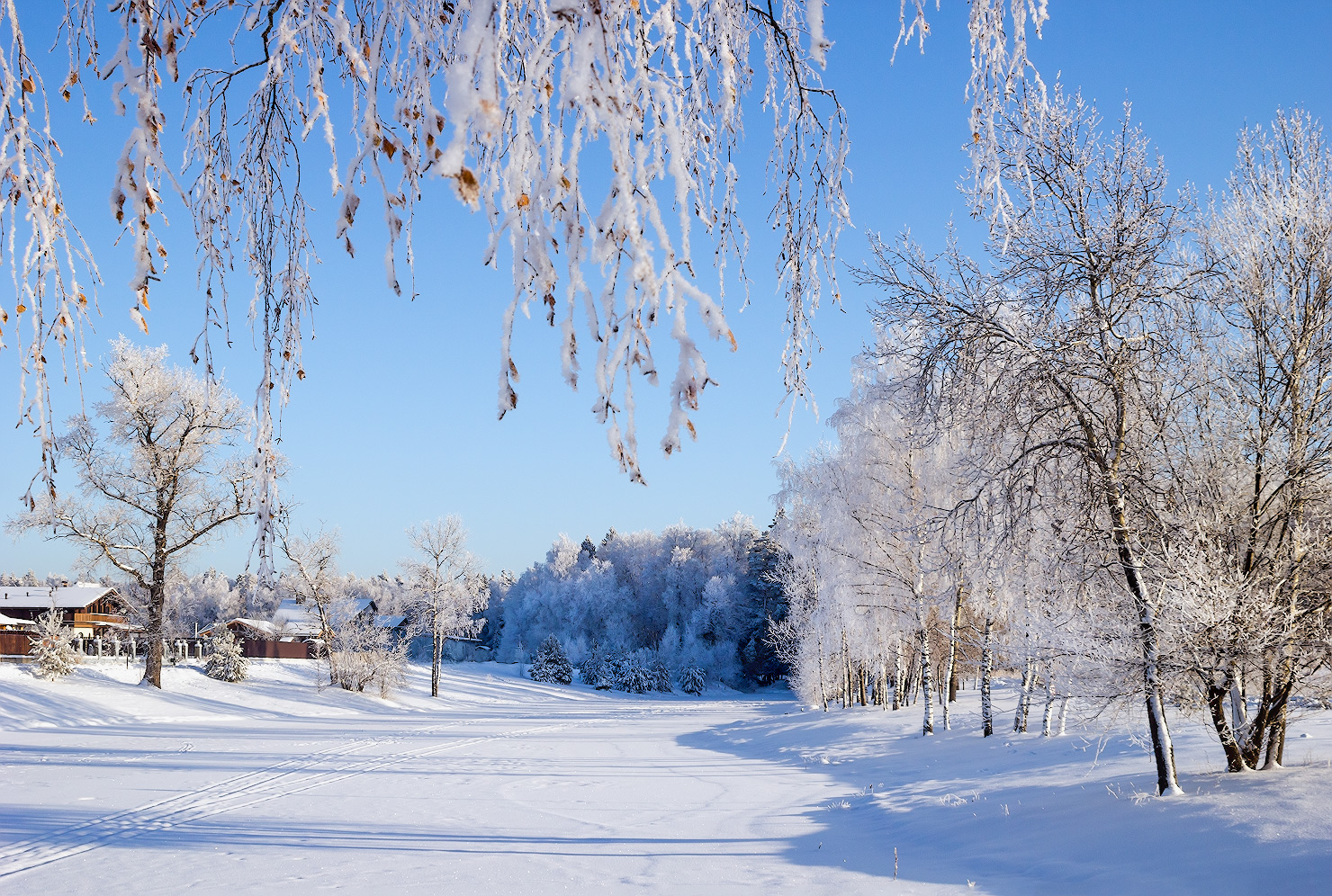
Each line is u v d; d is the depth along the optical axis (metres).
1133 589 9.93
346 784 15.76
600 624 92.38
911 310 11.05
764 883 8.30
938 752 17.44
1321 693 10.20
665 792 14.98
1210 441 11.05
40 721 27.05
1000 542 10.39
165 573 34.75
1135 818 8.92
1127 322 10.53
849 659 35.16
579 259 1.52
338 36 1.69
